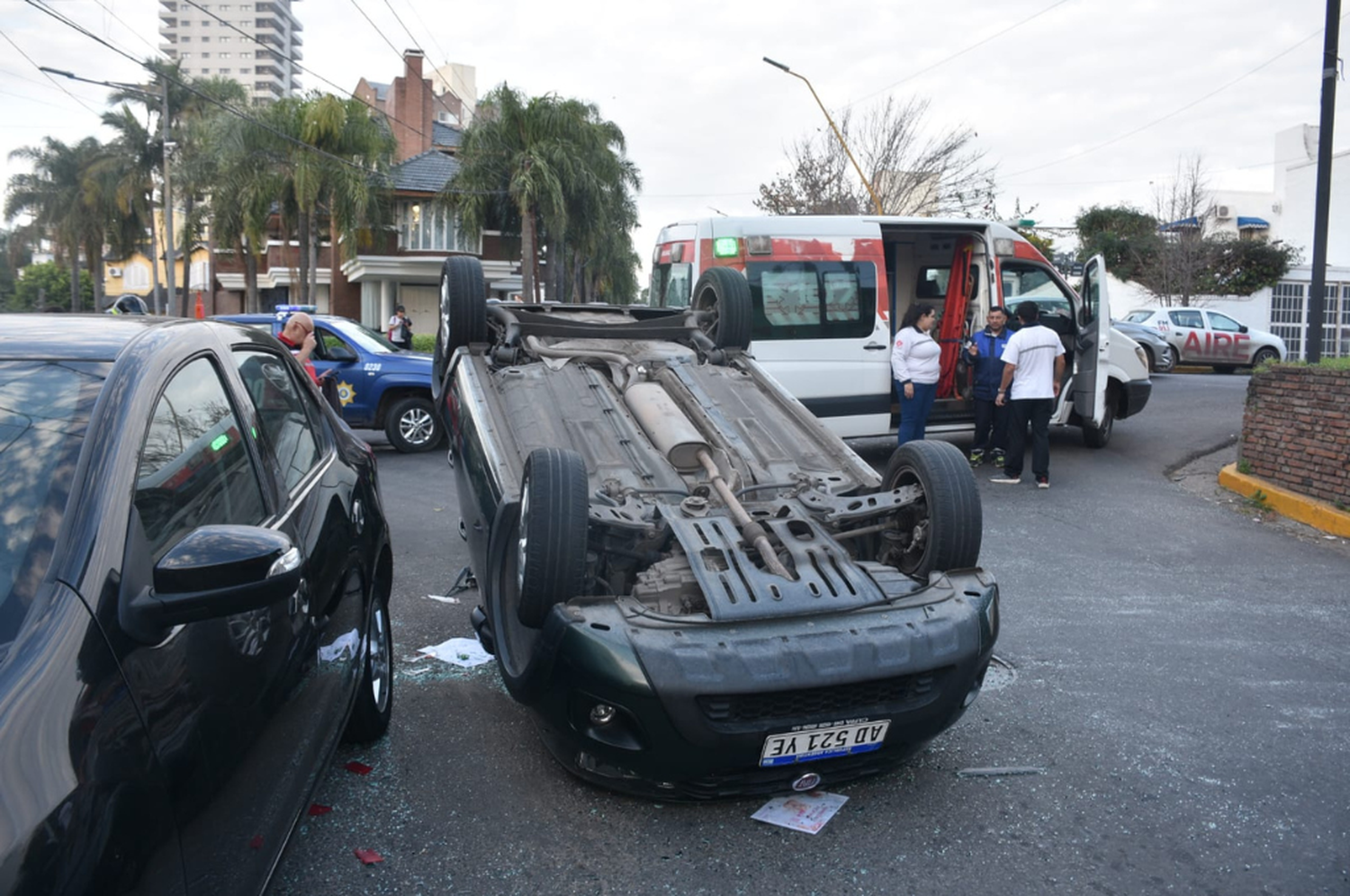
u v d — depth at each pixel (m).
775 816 3.68
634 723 3.39
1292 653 5.48
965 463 4.24
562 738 3.64
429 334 39.53
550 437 4.87
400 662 5.16
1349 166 37.50
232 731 2.39
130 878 1.84
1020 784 3.97
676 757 3.37
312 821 3.59
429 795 3.79
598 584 4.15
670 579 3.83
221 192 31.77
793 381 10.30
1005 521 8.55
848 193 29.61
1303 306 36.03
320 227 35.44
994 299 11.00
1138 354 12.07
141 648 2.12
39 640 1.96
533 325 6.05
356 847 3.42
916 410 10.17
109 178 47.00
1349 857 3.48
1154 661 5.33
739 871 3.33
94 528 2.19
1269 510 8.95
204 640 2.38
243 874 2.37
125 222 50.97
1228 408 15.21
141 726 2.03
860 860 3.41
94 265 52.59
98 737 1.90
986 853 3.47
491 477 4.55
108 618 2.07
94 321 3.01
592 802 3.76
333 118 30.53
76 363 2.63
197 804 2.15
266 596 2.26
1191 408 15.19
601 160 30.66
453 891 3.19
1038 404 9.83
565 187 29.48
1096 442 11.92
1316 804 3.84
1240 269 35.41
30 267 61.81
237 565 2.18
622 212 34.09
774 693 3.35
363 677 3.96
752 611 3.55
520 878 3.27
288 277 38.94
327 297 44.69
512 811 3.69
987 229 11.05
